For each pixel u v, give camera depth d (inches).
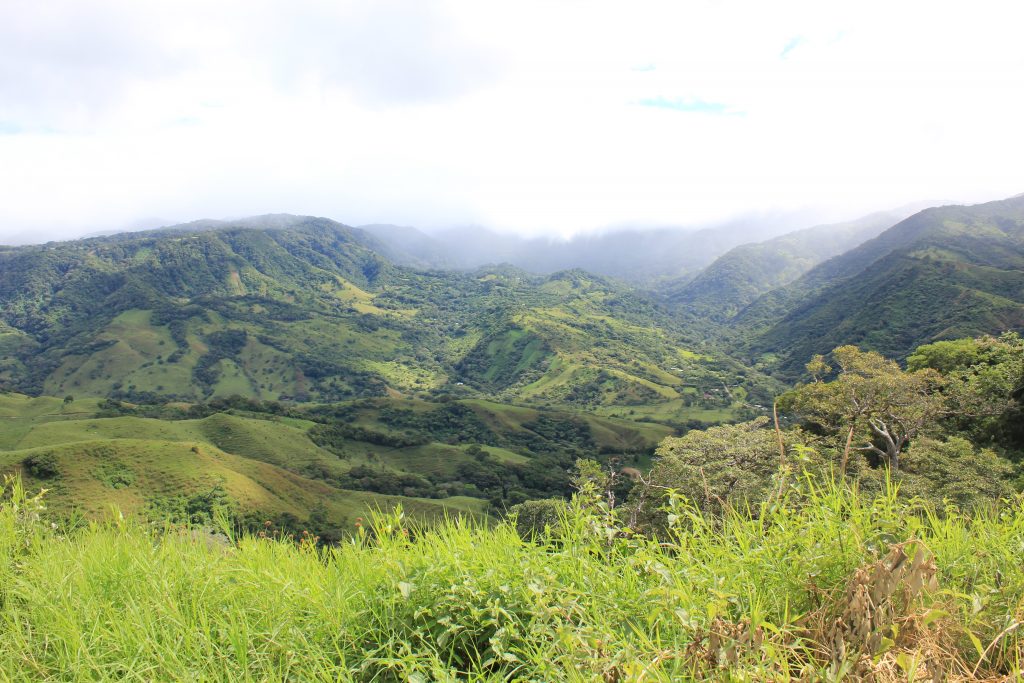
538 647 102.6
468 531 143.6
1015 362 1138.7
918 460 862.5
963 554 126.8
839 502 119.7
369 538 145.7
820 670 81.9
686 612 94.7
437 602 114.3
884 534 110.4
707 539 129.7
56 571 136.7
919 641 91.7
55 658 110.7
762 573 110.8
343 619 115.1
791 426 1357.0
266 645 105.7
